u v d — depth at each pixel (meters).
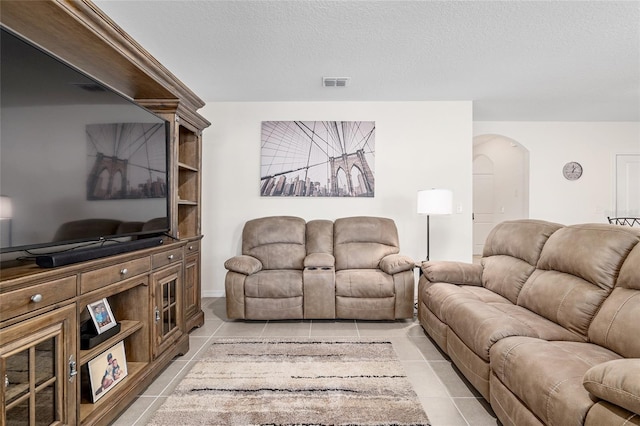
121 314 1.91
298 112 3.90
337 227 3.56
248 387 1.88
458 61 2.86
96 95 1.67
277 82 3.33
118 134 1.85
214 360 2.23
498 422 1.58
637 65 2.95
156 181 2.26
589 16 2.19
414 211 3.91
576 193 4.93
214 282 3.92
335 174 3.88
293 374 2.03
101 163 1.71
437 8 2.10
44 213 1.36
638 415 0.88
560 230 2.05
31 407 1.13
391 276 3.00
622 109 4.30
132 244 1.79
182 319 2.38
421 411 1.65
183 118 2.68
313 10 2.12
